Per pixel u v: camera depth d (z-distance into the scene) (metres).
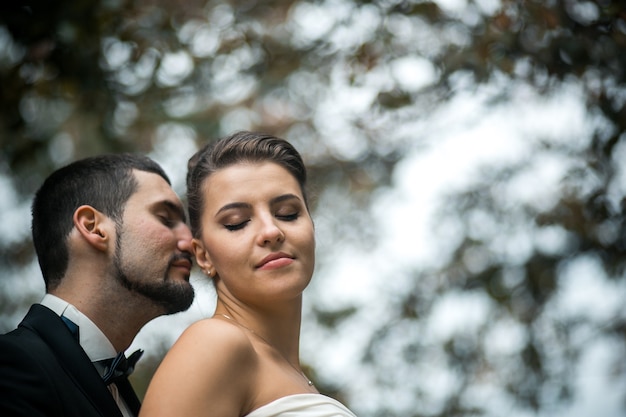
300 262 3.41
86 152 7.66
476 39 7.09
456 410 8.76
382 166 9.16
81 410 3.23
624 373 8.52
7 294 9.23
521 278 8.53
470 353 8.79
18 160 6.63
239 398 3.17
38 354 3.24
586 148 7.83
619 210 7.58
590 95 6.98
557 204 8.33
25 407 3.06
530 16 6.54
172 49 7.39
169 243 3.76
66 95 6.55
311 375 8.73
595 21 6.37
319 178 9.20
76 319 3.58
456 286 8.84
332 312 9.16
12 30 5.52
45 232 3.71
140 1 7.23
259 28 8.25
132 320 3.71
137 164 3.87
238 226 3.43
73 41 5.66
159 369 3.14
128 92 7.47
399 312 9.05
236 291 3.42
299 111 9.02
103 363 3.58
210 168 3.51
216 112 8.76
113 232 3.68
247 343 3.23
